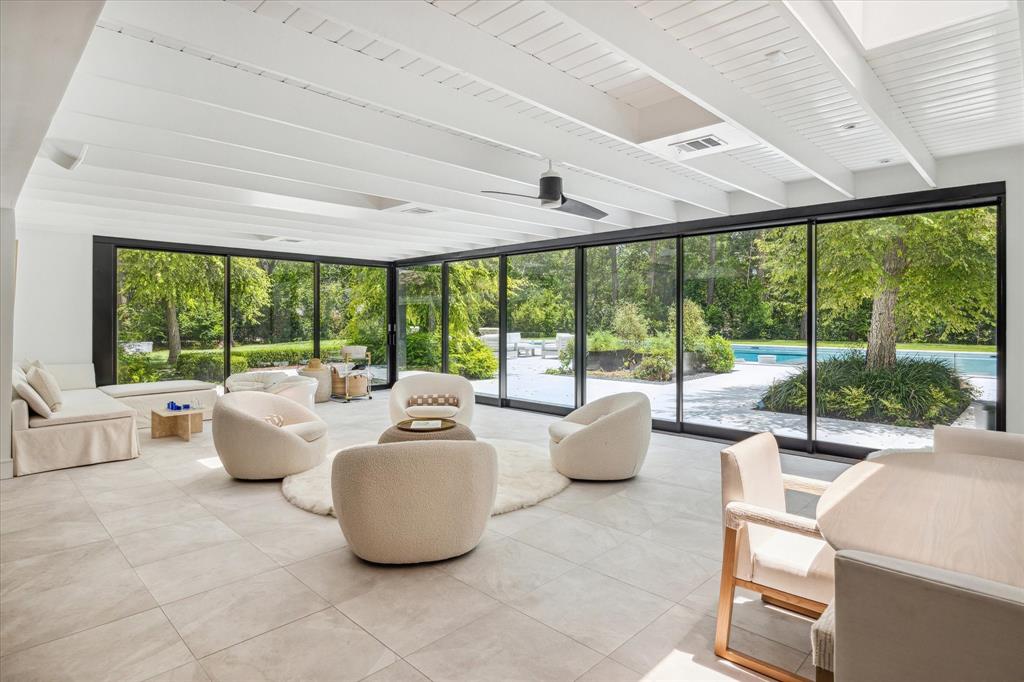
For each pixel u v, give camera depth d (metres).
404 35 2.40
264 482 4.80
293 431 5.04
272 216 6.08
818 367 5.80
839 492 2.12
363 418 7.88
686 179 5.43
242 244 8.45
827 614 1.73
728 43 2.78
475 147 4.23
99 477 4.95
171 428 6.73
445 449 3.10
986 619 1.17
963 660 1.20
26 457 5.04
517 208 6.31
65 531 3.68
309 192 5.34
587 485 4.71
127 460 5.55
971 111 3.71
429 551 3.11
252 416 4.83
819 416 5.82
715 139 3.63
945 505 1.97
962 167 4.74
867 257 5.49
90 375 7.32
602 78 3.25
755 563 2.22
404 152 3.81
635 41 2.51
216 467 5.29
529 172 4.64
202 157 3.97
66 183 4.66
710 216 6.28
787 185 5.71
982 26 2.63
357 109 3.55
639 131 3.71
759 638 2.44
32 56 1.89
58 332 7.30
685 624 2.56
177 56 2.79
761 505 2.42
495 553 3.34
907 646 1.27
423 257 10.08
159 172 4.30
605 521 3.88
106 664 2.26
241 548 3.41
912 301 5.26
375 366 10.60
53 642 2.42
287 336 9.41
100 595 2.83
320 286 9.80
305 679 2.16
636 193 5.87
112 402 5.99
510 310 8.69
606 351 7.49
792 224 5.88
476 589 2.89
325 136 3.99
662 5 2.47
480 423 7.46
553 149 3.96
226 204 5.68
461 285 9.48
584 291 7.72
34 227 7.00
